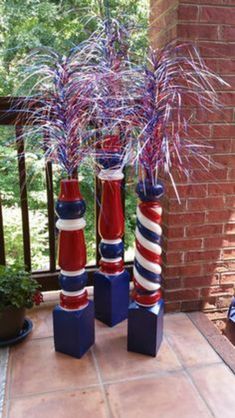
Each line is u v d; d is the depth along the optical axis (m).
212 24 1.55
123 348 1.56
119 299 1.73
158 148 1.30
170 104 1.30
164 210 1.77
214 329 1.72
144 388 1.34
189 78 1.52
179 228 1.76
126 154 1.32
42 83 1.30
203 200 1.75
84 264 1.47
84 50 1.31
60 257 1.44
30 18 3.02
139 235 1.44
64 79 1.26
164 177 1.73
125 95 1.29
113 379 1.38
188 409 1.25
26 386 1.34
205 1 1.52
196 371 1.43
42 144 1.39
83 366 1.45
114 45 1.35
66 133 1.31
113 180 1.59
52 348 1.56
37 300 1.67
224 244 1.84
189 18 1.53
